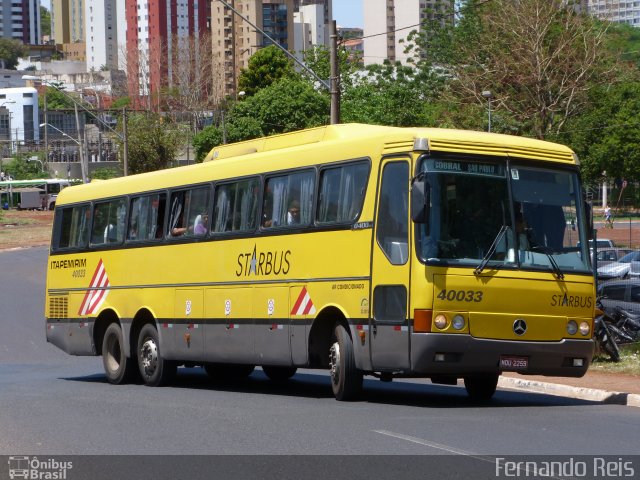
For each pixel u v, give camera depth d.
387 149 17.61
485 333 16.80
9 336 40.78
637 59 125.81
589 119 87.31
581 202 17.86
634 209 103.69
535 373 17.36
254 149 21.83
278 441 13.62
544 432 14.14
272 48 126.19
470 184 17.06
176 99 178.50
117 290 25.38
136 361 24.97
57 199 28.47
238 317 21.09
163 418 16.34
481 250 16.92
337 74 35.31
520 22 80.50
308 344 19.05
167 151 102.44
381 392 21.00
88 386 24.12
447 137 17.09
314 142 20.00
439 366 16.66
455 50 97.19
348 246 18.22
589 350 17.58
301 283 19.34
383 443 13.25
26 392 21.84
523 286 17.03
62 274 27.80
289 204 19.92
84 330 26.59
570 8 81.50
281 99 95.50
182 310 22.94
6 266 67.50
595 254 23.19
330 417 15.94
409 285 16.77
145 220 24.56
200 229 22.55
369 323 17.59
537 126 79.06
